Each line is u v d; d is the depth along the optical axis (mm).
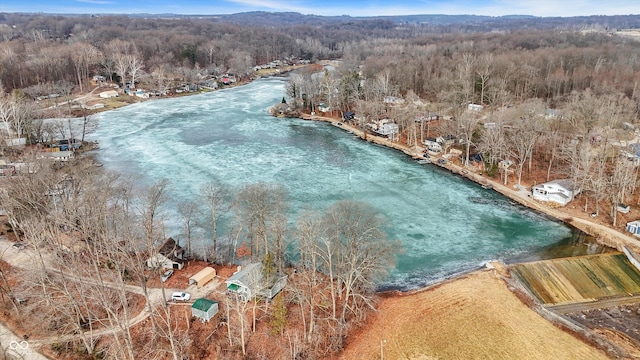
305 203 88812
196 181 99125
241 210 71312
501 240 77188
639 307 58500
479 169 108188
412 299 59719
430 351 50375
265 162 114875
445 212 87625
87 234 60938
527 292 61031
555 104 153750
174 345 46219
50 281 51781
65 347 48312
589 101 110812
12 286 57312
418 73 189375
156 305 54812
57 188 69688
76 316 50906
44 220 62656
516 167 105938
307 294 57469
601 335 52844
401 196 94875
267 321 52688
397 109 141500
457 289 61750
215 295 56969
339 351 50031
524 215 86625
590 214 84000
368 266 53562
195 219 78438
